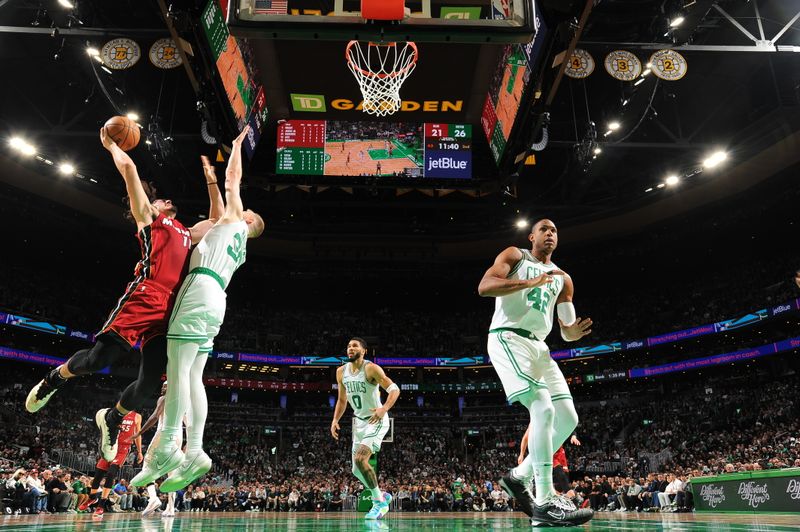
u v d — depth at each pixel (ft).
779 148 97.35
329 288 153.99
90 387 122.31
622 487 73.15
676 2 60.95
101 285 143.95
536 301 13.65
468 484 103.19
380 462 120.47
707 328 121.60
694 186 112.78
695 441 107.86
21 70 83.51
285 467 118.52
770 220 117.80
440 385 140.56
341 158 55.11
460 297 158.61
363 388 23.40
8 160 99.91
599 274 145.48
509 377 13.33
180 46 40.50
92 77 76.84
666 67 61.26
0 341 117.08
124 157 13.35
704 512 47.55
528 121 47.09
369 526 13.58
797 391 107.55
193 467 12.78
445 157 55.77
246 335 145.48
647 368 128.47
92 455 96.22
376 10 24.68
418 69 48.91
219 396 144.15
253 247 140.05
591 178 107.45
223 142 50.39
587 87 86.07
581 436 126.11
